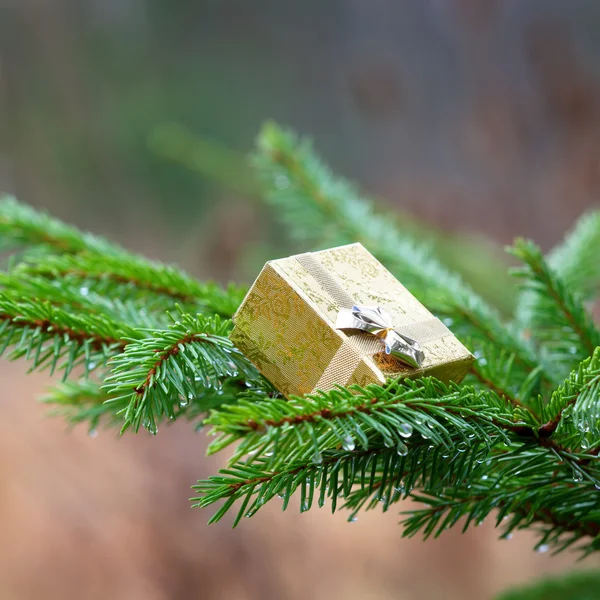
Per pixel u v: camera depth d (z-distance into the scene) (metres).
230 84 2.93
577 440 0.48
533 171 2.42
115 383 0.46
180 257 2.67
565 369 0.56
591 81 2.29
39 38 2.75
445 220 2.56
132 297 0.57
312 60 2.84
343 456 0.46
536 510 0.50
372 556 1.77
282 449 0.45
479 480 0.50
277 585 1.74
